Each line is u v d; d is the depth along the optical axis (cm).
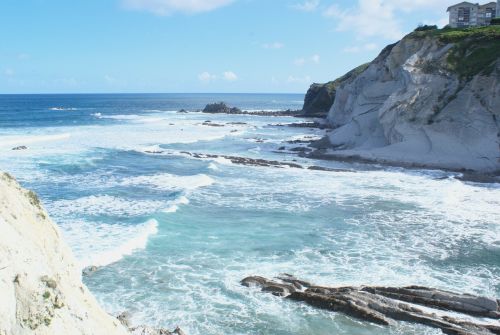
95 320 762
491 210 2497
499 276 1664
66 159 3916
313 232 2116
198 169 3688
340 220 2308
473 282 1609
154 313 1381
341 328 1318
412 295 1453
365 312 1366
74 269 792
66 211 2333
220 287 1549
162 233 2050
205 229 2128
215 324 1334
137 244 1883
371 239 2033
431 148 4009
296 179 3344
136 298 1466
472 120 3938
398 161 3984
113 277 1606
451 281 1614
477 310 1388
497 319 1361
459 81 4278
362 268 1712
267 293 1508
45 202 2500
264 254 1841
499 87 3928
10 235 657
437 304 1420
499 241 2014
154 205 2473
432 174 3553
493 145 3750
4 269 617
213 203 2598
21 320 614
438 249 1919
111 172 3459
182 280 1598
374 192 2920
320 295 1448
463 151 3853
